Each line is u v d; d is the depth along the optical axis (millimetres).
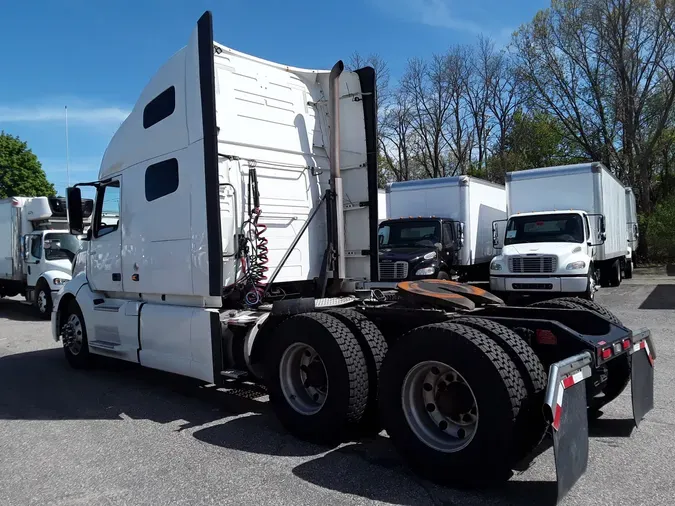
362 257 6707
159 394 6562
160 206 6109
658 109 28922
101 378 7449
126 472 4289
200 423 5453
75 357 7934
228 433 5125
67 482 4145
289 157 6434
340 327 4664
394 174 43688
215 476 4152
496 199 18391
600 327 4676
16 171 45500
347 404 4449
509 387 3568
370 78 6559
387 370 4184
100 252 7258
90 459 4586
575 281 12703
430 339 3912
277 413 5000
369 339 4676
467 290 5312
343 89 6754
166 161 6004
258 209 5844
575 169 14688
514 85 38344
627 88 28062
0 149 45344
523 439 3602
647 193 28094
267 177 6176
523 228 14414
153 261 6238
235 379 5426
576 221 13852
